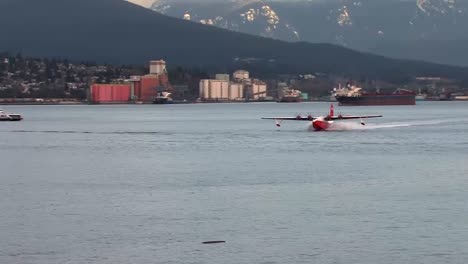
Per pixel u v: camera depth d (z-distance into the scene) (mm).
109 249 153750
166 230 168500
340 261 146375
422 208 191375
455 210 188250
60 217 182750
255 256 149250
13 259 147500
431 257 148125
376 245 155875
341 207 193500
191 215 184125
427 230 167250
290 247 155000
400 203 198625
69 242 158750
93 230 168875
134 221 177500
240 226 172125
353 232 166000
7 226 172750
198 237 162625
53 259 147375
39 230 168750
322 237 162125
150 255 149750
